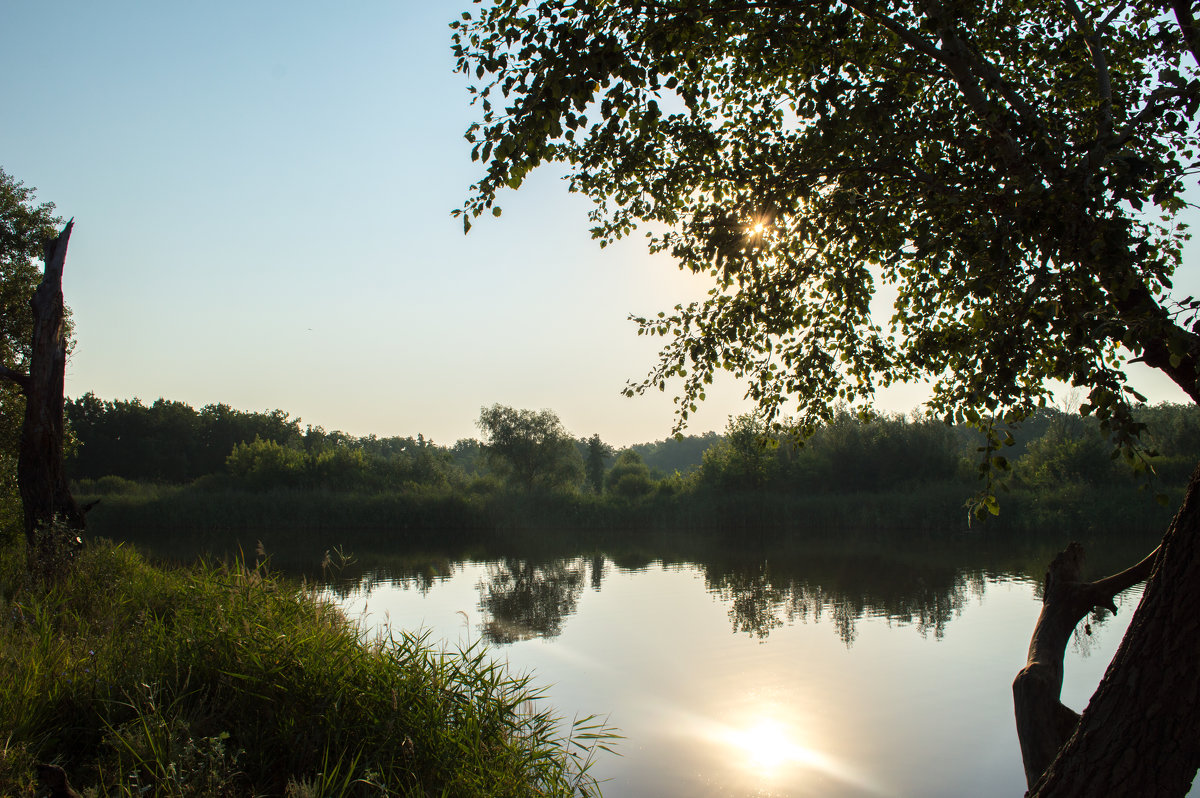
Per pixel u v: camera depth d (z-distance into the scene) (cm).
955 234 332
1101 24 368
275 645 504
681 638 1221
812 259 461
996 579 1845
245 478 4703
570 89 296
